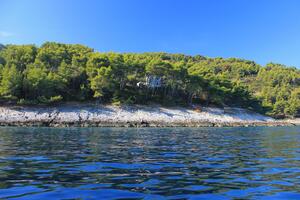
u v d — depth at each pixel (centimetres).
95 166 1459
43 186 1037
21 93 7506
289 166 1530
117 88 8750
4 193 940
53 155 1845
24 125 6269
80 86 8419
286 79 17012
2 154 1870
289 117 11688
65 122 6562
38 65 8462
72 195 927
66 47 10881
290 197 939
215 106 9938
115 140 3067
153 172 1323
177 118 7862
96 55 8919
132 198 902
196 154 1994
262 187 1064
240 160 1736
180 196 934
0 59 9088
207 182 1134
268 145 2742
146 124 7019
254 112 10519
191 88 9425
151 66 9056
